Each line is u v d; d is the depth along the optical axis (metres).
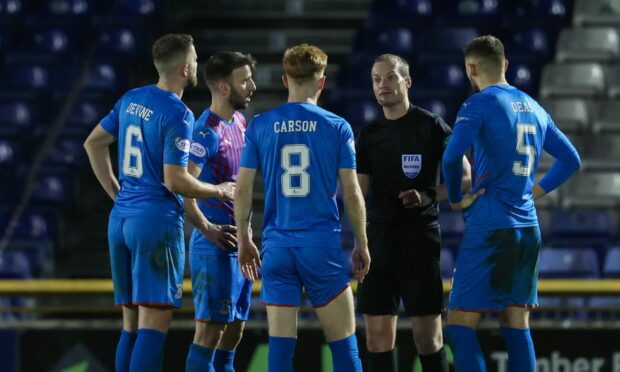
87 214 37.56
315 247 17.06
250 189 17.34
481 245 17.70
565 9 45.03
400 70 19.44
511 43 43.78
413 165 19.42
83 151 38.31
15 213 35.66
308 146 17.11
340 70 41.78
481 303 17.70
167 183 17.78
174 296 18.23
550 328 24.02
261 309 25.09
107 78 40.81
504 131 17.61
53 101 40.53
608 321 24.91
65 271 35.91
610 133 40.09
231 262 19.36
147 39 43.88
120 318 31.19
